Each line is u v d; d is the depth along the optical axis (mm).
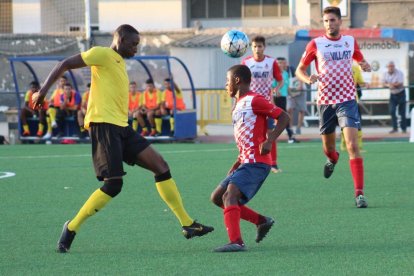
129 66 55750
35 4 71438
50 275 13672
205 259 14656
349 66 21328
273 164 27500
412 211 19562
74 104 44094
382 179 25438
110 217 19359
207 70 57781
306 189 23578
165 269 13914
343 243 15938
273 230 17469
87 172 28781
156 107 42969
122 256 15078
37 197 22891
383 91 50688
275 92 27672
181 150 37062
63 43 64375
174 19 70438
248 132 15359
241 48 24516
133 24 70812
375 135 43625
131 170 28750
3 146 41688
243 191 15188
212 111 47062
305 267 13867
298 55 56062
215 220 18812
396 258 14461
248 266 14000
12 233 17578
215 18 71938
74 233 15578
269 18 71000
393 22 57094
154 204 21250
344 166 29078
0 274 13781
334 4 57344
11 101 63656
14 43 64625
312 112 51531
